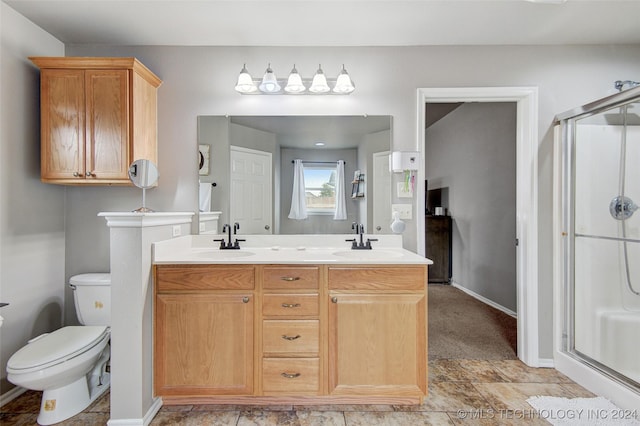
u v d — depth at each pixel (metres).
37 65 1.97
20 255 1.95
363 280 1.76
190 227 2.29
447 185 4.74
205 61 2.30
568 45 2.28
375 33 2.13
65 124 1.99
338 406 1.80
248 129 2.32
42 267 2.10
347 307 1.76
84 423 1.66
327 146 2.33
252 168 2.32
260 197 2.33
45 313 2.12
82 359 1.67
